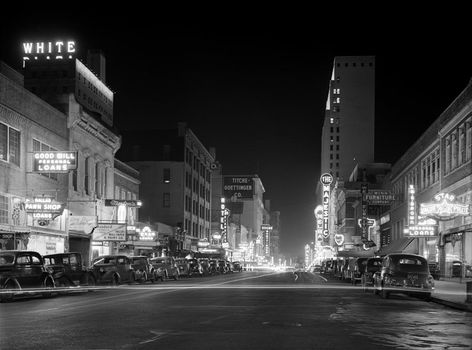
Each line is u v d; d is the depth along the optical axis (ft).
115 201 159.43
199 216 312.50
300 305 69.31
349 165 539.29
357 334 44.14
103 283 114.62
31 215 119.85
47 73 323.16
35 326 47.57
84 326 47.62
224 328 46.83
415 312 63.10
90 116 153.89
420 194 169.48
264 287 115.24
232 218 474.49
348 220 310.04
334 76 552.82
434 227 146.72
